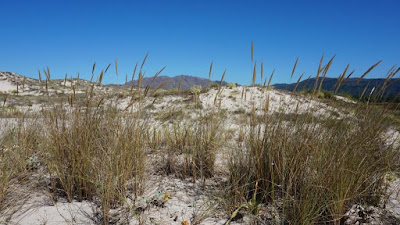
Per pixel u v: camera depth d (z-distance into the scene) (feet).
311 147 6.64
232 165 8.54
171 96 23.85
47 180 8.39
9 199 7.14
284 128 7.93
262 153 7.79
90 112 8.49
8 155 8.60
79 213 6.64
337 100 8.25
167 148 10.99
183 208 7.07
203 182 8.98
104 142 8.03
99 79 8.64
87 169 7.40
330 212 5.97
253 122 8.64
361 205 6.89
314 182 6.37
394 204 7.23
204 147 9.82
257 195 7.60
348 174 6.40
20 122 11.22
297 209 6.22
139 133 8.43
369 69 7.24
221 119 12.40
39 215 6.48
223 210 6.97
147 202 7.07
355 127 7.62
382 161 7.91
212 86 41.34
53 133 8.13
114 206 7.03
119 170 7.43
